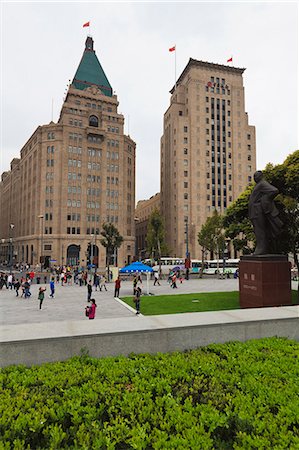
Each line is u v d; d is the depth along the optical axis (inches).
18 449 122.5
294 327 294.2
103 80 3506.4
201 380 188.9
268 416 145.0
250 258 592.7
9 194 4434.1
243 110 3636.8
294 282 1398.9
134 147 3432.6
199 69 3521.2
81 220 2898.6
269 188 585.6
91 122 3110.2
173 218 3435.0
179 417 144.2
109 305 797.9
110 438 130.3
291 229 731.4
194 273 2233.0
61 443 131.0
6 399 159.6
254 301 571.8
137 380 185.5
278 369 199.3
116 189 3090.6
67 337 229.0
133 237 3230.8
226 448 127.6
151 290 1139.3
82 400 163.0
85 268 2571.4
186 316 296.0
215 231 2101.4
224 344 258.5
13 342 217.5
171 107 3577.8
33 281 1657.2
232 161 3521.2
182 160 3383.4
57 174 2871.6
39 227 2829.7
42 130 2930.6
